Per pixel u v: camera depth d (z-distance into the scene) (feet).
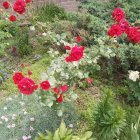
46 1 6.36
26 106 3.71
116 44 4.15
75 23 4.72
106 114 3.38
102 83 4.24
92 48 3.75
